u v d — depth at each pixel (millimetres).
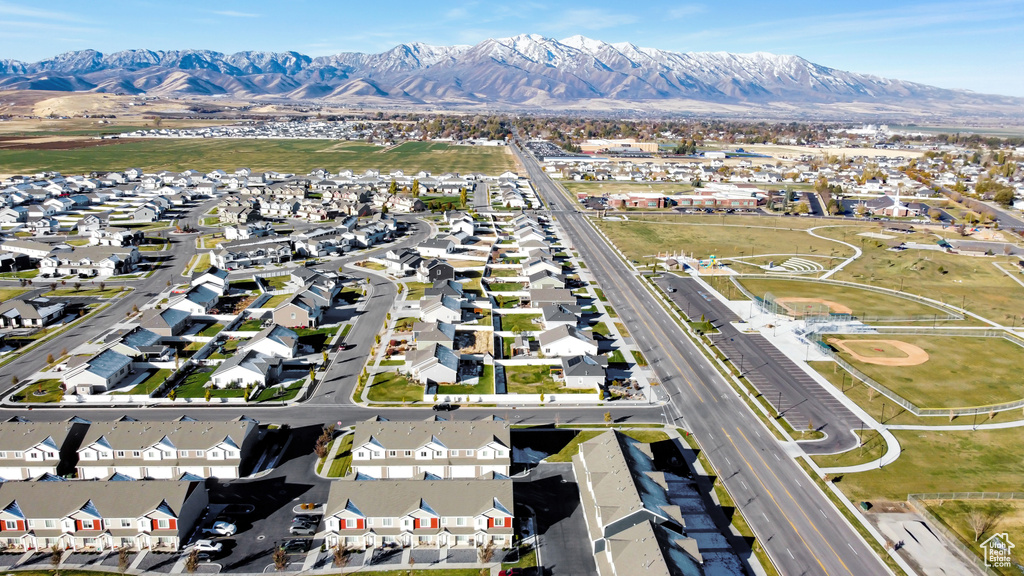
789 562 63438
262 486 74062
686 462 80812
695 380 104250
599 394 97562
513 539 65938
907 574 62125
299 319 123188
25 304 124125
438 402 95000
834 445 85250
